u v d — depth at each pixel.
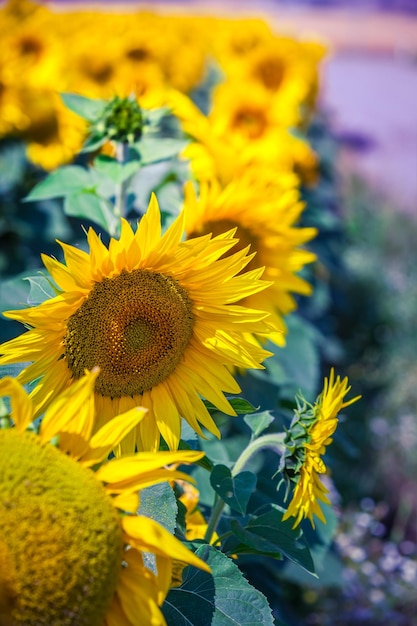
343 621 2.00
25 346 0.85
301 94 2.59
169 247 0.87
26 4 2.94
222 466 0.91
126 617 0.72
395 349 3.09
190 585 0.84
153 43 2.92
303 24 14.97
